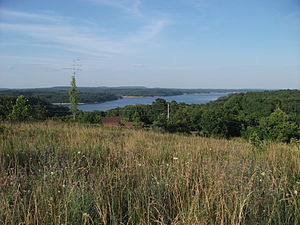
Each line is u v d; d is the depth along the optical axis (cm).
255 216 262
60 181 318
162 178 353
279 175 400
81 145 629
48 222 239
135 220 260
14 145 550
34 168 380
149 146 687
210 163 436
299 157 593
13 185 289
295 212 273
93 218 258
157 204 272
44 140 674
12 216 230
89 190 298
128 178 337
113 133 1096
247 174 375
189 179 348
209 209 261
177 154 577
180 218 257
